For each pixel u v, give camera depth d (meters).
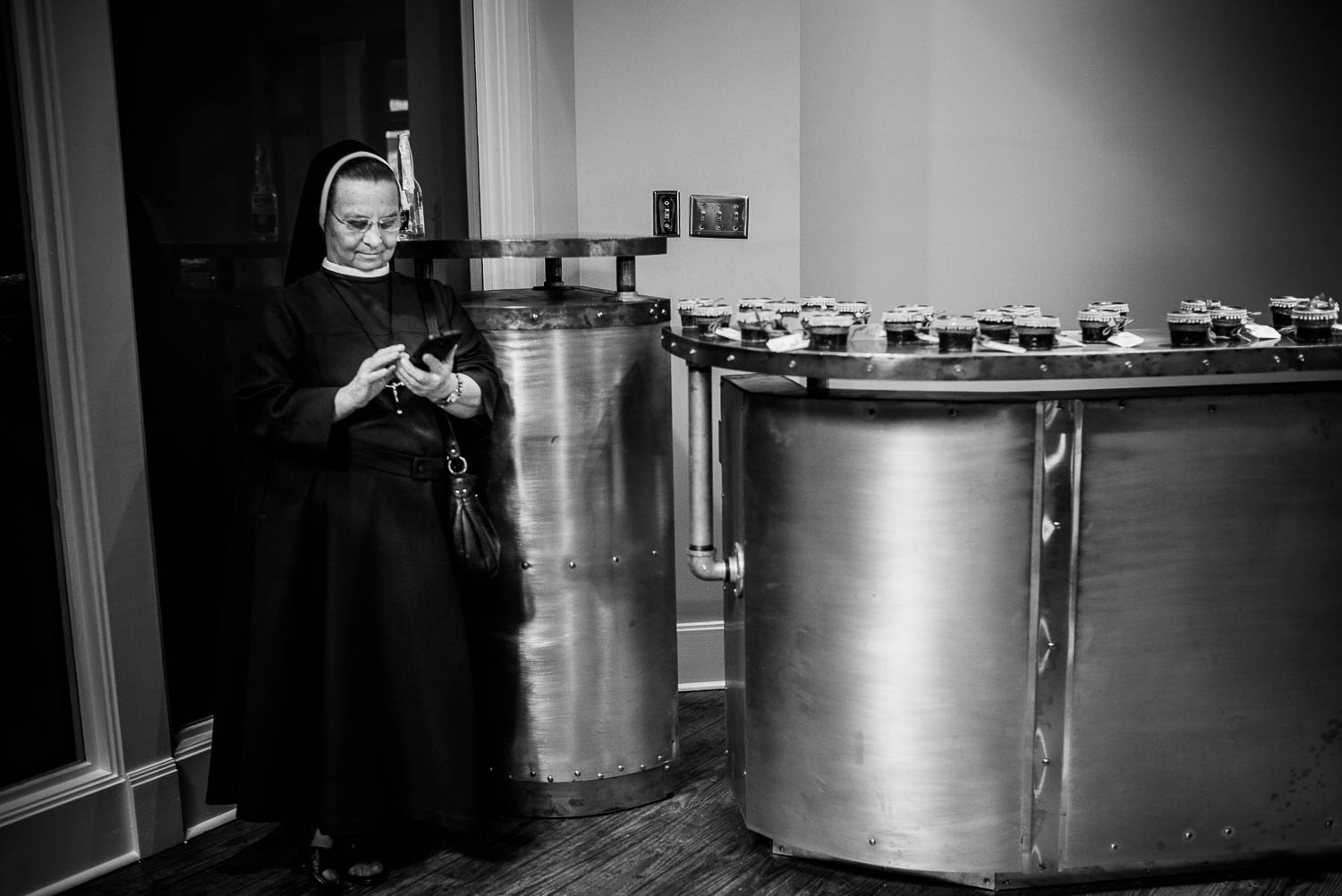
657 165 3.30
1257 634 2.29
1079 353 2.08
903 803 2.31
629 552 2.73
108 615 2.46
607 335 2.64
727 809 2.79
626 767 2.77
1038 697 2.25
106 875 2.48
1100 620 2.24
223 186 2.67
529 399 2.61
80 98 2.32
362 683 2.39
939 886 2.41
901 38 3.40
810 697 2.36
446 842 2.64
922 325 2.28
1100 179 3.53
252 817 2.37
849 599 2.28
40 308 2.34
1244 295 3.66
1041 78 3.45
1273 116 3.57
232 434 2.74
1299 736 2.34
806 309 2.43
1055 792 2.29
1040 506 2.20
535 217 3.24
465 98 3.18
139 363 2.51
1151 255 3.59
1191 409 2.20
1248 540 2.26
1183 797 2.33
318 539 2.38
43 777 2.41
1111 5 3.45
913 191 3.47
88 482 2.41
